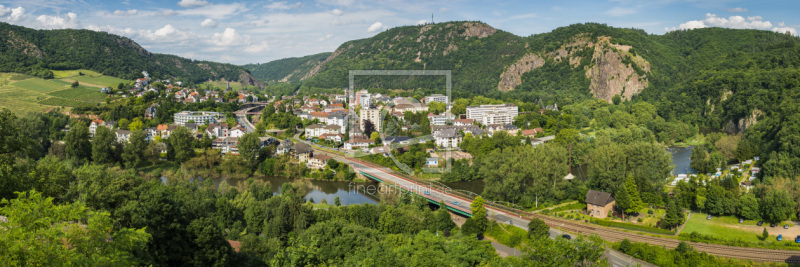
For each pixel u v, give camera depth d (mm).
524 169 141250
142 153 199250
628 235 112688
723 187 140250
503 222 119438
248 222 119000
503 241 109188
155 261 70125
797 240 107125
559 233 112938
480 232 113250
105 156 192625
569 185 147750
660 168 146000
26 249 33906
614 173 144625
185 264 73312
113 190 88875
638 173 141625
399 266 75312
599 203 128625
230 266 78938
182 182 149500
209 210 118625
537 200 141875
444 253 84812
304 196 162500
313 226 98688
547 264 63219
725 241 106938
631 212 127750
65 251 34906
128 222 72438
